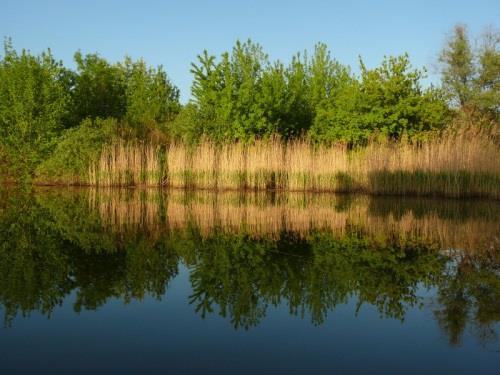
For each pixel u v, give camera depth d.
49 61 25.67
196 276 6.22
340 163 19.78
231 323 4.62
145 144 24.62
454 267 6.83
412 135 22.25
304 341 4.20
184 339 4.23
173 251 7.74
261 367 3.68
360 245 8.41
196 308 5.01
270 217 12.00
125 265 6.79
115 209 13.32
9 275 6.17
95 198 16.59
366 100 22.59
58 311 4.88
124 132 24.97
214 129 24.22
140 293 5.51
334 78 32.56
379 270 6.63
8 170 23.55
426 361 3.80
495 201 16.52
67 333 4.34
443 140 18.52
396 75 22.53
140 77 36.97
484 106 32.50
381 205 15.16
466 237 9.27
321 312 4.93
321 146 21.22
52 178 22.70
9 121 24.17
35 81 24.56
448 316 4.83
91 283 5.88
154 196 17.55
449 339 4.25
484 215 12.77
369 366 3.71
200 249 7.91
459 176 17.34
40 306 5.03
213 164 21.02
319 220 11.55
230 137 23.91
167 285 5.82
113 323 4.59
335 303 5.21
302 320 4.70
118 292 5.54
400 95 22.61
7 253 7.45
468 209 14.20
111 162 22.08
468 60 33.97
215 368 3.66
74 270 6.46
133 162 22.36
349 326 4.56
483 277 6.29
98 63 35.25
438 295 5.52
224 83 24.73
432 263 7.07
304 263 6.99
